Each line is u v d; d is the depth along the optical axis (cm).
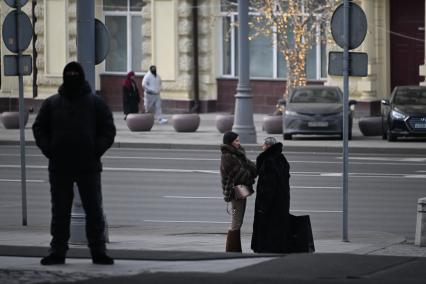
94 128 3095
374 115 10069
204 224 4747
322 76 10369
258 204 3797
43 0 11269
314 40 9675
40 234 4350
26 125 9888
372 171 6725
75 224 3941
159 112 10206
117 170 6762
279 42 9625
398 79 10231
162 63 10931
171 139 8575
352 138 8644
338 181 6203
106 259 3125
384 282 2761
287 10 9675
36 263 3166
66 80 3080
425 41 9769
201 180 6253
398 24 10181
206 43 10812
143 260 3247
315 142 8256
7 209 5206
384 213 5044
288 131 8419
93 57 4028
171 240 4209
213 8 10775
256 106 10712
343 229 4219
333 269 3005
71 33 11275
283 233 3772
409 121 8206
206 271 2972
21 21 4675
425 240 4031
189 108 10831
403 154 7812
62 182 3097
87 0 4009
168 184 6084
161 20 10894
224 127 9062
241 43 8081
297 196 5591
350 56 4288
